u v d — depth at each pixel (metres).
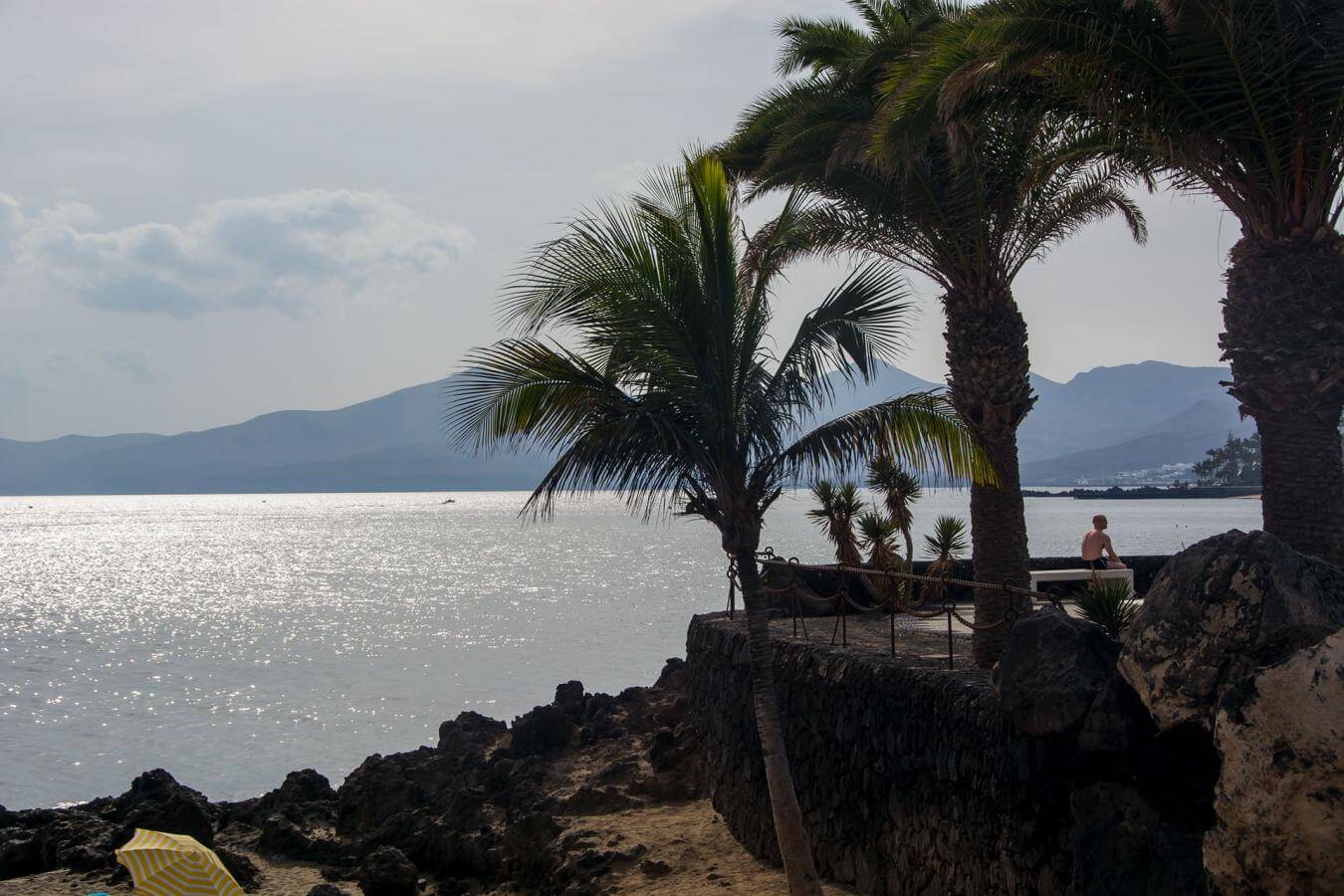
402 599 72.06
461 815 17.89
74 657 48.66
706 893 13.05
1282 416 10.56
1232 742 7.21
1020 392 13.25
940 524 20.31
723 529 11.98
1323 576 7.73
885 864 11.42
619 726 20.59
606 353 11.90
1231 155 10.84
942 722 10.48
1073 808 8.53
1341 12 9.86
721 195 11.50
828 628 16.14
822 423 11.99
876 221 14.02
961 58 10.83
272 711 34.91
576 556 120.38
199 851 11.83
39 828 18.30
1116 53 10.32
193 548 154.25
